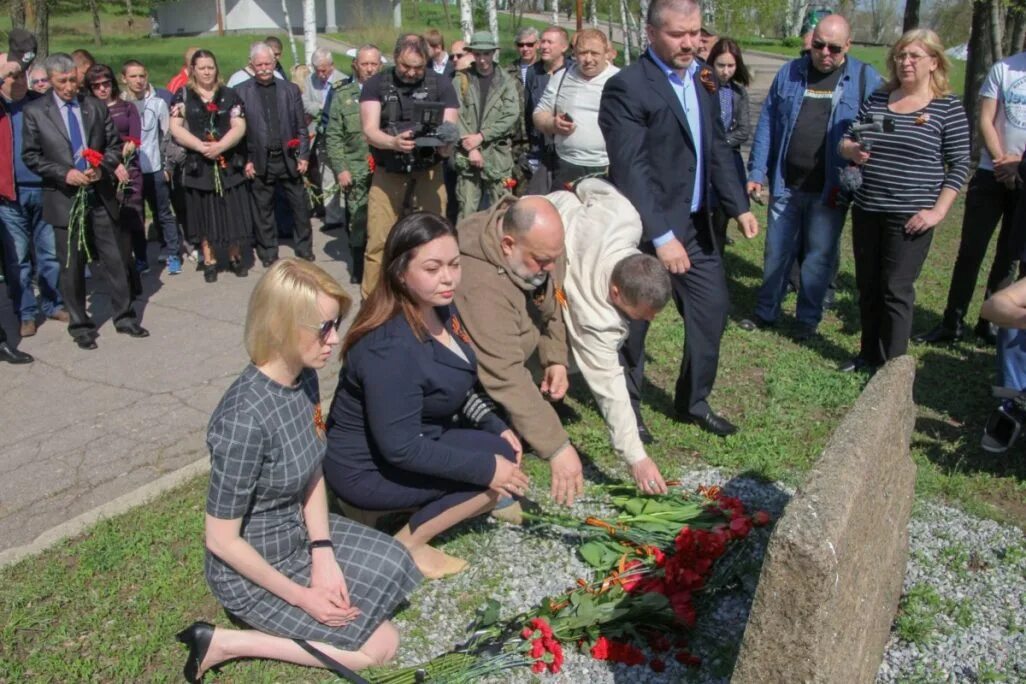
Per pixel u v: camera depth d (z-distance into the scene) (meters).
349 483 3.59
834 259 6.73
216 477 2.93
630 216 4.05
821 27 6.00
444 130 6.35
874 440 2.59
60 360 6.10
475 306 3.61
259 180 7.97
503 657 3.18
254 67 7.75
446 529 3.88
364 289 6.88
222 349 6.29
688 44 4.35
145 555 3.79
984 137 6.03
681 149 4.48
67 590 3.58
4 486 4.50
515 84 7.61
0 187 6.10
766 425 5.09
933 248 8.97
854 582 2.43
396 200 6.58
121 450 4.85
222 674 3.18
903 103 5.39
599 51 6.02
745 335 6.55
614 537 3.84
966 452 4.85
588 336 3.86
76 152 6.07
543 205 3.57
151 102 7.84
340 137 7.61
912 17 11.52
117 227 6.43
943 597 3.68
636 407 4.82
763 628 2.20
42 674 3.14
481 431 3.78
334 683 3.15
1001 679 3.22
